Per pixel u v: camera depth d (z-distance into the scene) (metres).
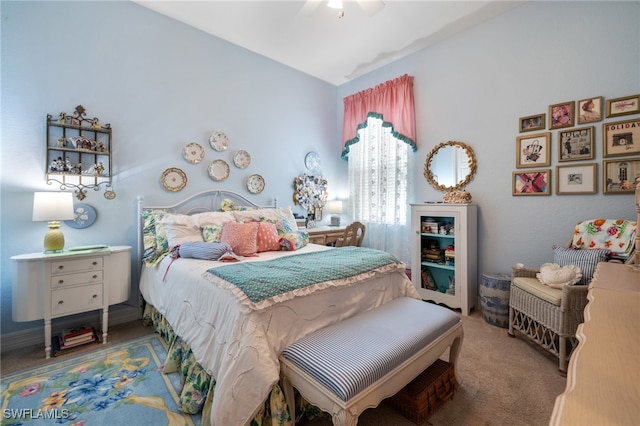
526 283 2.20
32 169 2.24
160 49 2.88
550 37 2.58
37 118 2.26
